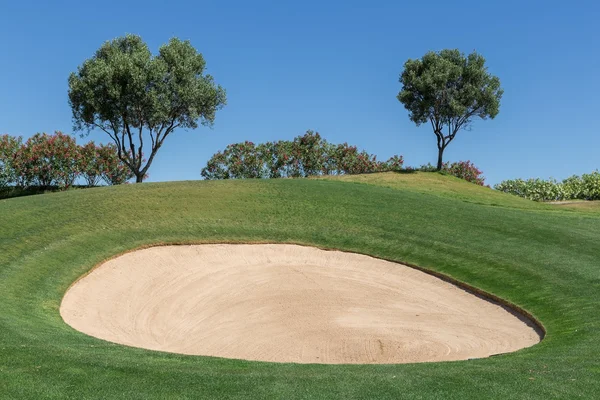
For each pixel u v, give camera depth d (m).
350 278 23.52
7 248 23.08
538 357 13.58
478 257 24.72
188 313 19.75
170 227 27.64
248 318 19.22
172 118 46.81
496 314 19.80
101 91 44.09
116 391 10.33
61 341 13.97
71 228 26.16
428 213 31.58
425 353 16.31
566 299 19.44
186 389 10.52
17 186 45.75
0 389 10.16
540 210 40.09
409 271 24.28
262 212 30.67
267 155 52.94
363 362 15.73
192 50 47.69
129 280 22.34
